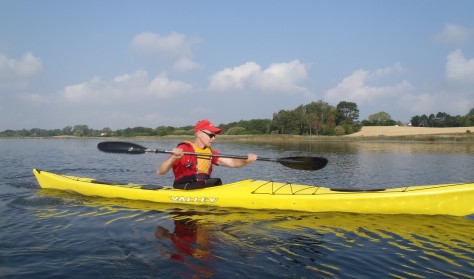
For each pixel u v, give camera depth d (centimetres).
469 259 390
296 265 371
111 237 454
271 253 403
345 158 1744
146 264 368
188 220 537
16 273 345
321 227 505
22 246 419
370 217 560
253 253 402
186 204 645
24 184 884
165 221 531
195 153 633
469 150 2298
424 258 393
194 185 650
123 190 698
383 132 5494
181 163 656
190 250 409
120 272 349
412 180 1032
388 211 575
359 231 489
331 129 5488
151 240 443
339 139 4481
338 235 470
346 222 532
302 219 547
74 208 617
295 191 628
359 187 931
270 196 609
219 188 651
